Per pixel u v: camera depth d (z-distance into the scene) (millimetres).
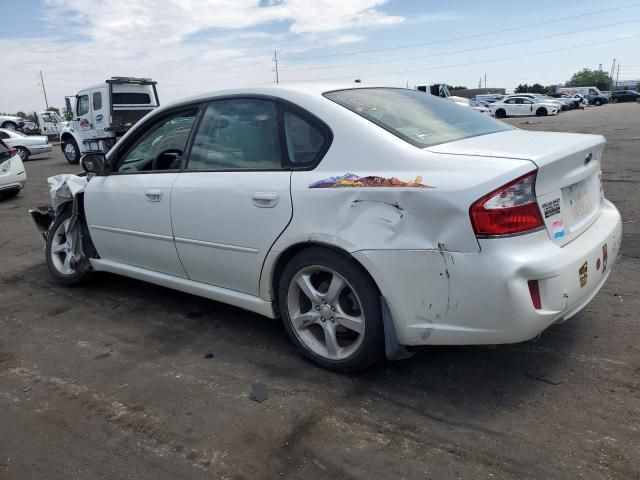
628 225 5930
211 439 2666
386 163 2799
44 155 24125
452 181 2557
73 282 4945
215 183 3477
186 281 3930
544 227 2609
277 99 3303
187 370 3365
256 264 3330
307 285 3168
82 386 3240
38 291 4977
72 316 4344
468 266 2531
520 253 2506
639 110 33562
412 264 2676
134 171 4203
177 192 3695
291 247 3133
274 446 2586
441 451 2480
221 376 3266
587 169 2979
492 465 2371
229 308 4324
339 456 2490
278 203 3129
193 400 3021
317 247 3045
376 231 2768
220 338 3791
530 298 2521
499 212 2469
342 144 2969
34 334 4027
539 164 2543
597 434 2531
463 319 2623
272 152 3270
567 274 2609
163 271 4082
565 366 3129
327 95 3236
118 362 3523
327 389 3047
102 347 3760
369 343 2963
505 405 2795
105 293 4836
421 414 2764
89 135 17547
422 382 3055
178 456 2559
